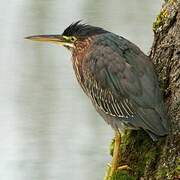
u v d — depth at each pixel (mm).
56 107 17781
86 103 17750
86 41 10211
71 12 22438
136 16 21406
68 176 15359
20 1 23438
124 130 9688
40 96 18359
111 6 21797
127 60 9359
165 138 8773
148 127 8953
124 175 9203
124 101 9320
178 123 8688
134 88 9156
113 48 9570
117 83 9375
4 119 17391
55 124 17125
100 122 16781
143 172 9039
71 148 16141
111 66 9469
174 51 8961
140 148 9203
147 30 20875
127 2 21641
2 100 18188
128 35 20875
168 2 9289
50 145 16344
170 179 8609
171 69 8945
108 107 9633
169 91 8906
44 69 19703
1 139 16641
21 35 22062
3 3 23562
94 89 9797
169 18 9133
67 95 18234
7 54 20672
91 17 22000
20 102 18078
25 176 15469
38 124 17188
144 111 9016
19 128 17047
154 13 21328
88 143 16234
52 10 22594
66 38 10492
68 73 19359
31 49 20531
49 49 20250
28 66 19703
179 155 8609
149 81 9055
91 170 15430
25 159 15914
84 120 17078
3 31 22234
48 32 22391
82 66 10031
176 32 9008
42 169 15609
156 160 8836
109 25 21562
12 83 19047
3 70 19688
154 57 9336
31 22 22578
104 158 15734
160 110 8836
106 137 16406
